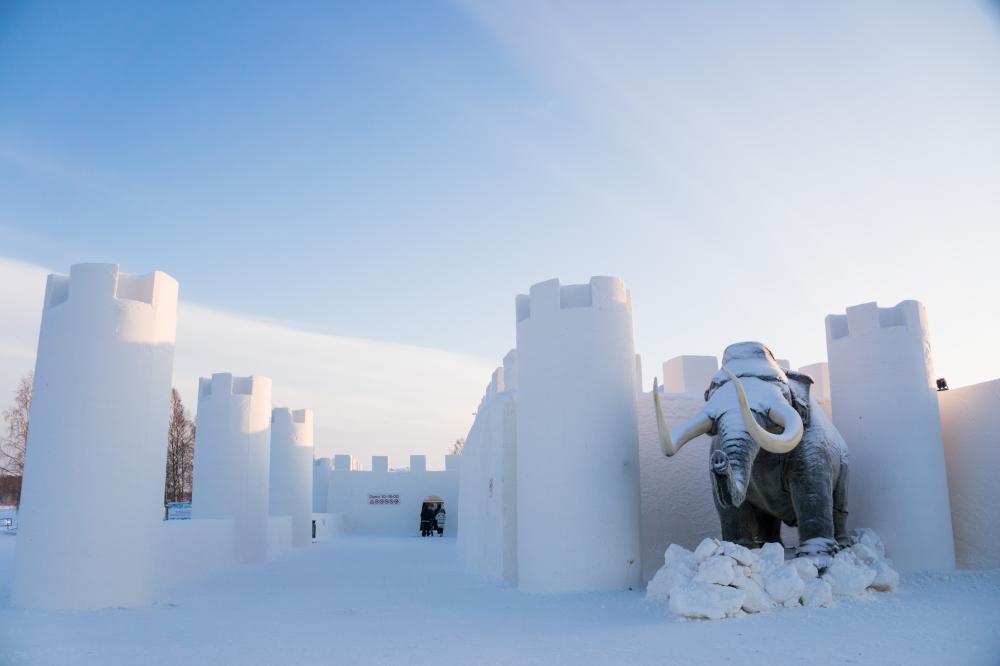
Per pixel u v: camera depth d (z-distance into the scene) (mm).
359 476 34469
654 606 8891
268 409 19734
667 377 14812
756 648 6688
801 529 9461
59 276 11281
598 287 11180
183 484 43344
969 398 11422
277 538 21312
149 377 11289
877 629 7207
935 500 10992
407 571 15703
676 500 12305
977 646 6500
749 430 8812
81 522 10555
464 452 22734
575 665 6328
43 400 10852
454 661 6605
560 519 10648
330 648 7332
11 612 9992
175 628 8688
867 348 11430
